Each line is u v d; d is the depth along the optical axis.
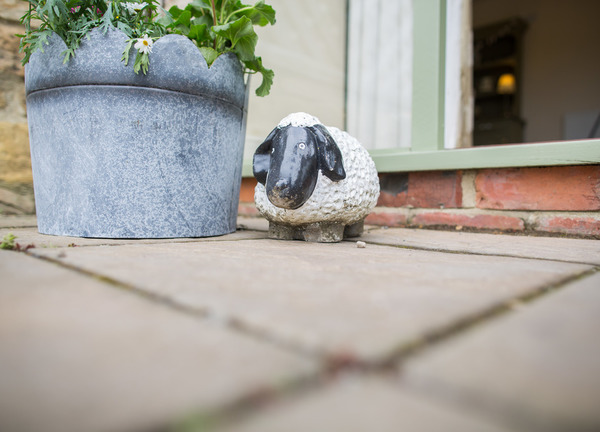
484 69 5.34
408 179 1.91
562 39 5.09
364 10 2.49
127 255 0.88
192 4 1.34
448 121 2.02
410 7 2.35
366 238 1.41
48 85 1.18
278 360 0.38
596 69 4.90
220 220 1.37
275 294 0.60
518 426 0.29
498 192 1.69
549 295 0.64
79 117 1.18
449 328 0.47
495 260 0.96
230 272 0.74
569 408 0.31
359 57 2.52
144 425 0.28
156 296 0.57
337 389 0.34
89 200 1.19
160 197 1.23
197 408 0.31
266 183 1.17
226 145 1.34
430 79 1.84
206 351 0.40
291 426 0.29
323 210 1.23
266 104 2.51
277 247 1.11
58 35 1.16
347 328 0.46
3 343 0.42
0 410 0.30
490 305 0.55
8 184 1.89
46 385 0.34
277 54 2.53
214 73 1.25
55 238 1.18
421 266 0.85
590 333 0.46
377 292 0.62
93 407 0.31
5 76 1.87
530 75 5.28
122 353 0.39
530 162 1.58
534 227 1.61
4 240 0.97
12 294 0.58
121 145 1.19
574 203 1.54
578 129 5.01
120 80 1.15
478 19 5.58
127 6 1.29
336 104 2.59
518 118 4.98
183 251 0.98
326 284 0.67
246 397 0.32
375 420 0.30
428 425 0.29
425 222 1.85
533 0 5.22
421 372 0.36
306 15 2.61
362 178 1.31
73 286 0.62
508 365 0.38
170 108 1.21
